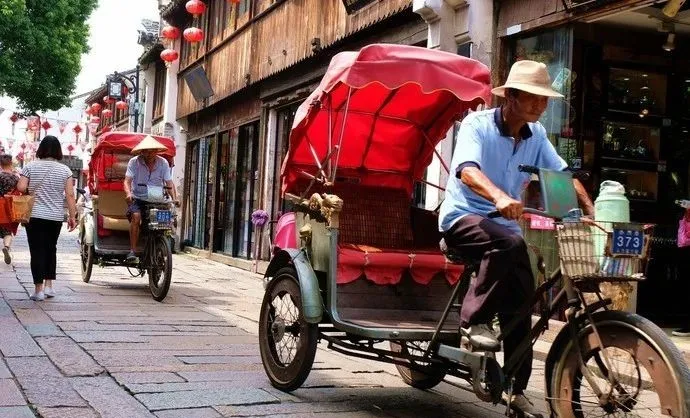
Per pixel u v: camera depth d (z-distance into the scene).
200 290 10.15
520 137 3.77
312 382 4.90
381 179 5.50
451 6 8.14
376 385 4.94
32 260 7.98
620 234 3.06
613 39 7.52
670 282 8.05
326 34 11.22
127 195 9.05
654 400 3.45
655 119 8.01
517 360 3.61
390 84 4.19
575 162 7.35
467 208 3.72
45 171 7.96
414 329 4.06
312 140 5.19
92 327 6.41
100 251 9.46
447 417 4.21
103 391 4.31
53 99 27.23
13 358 5.05
